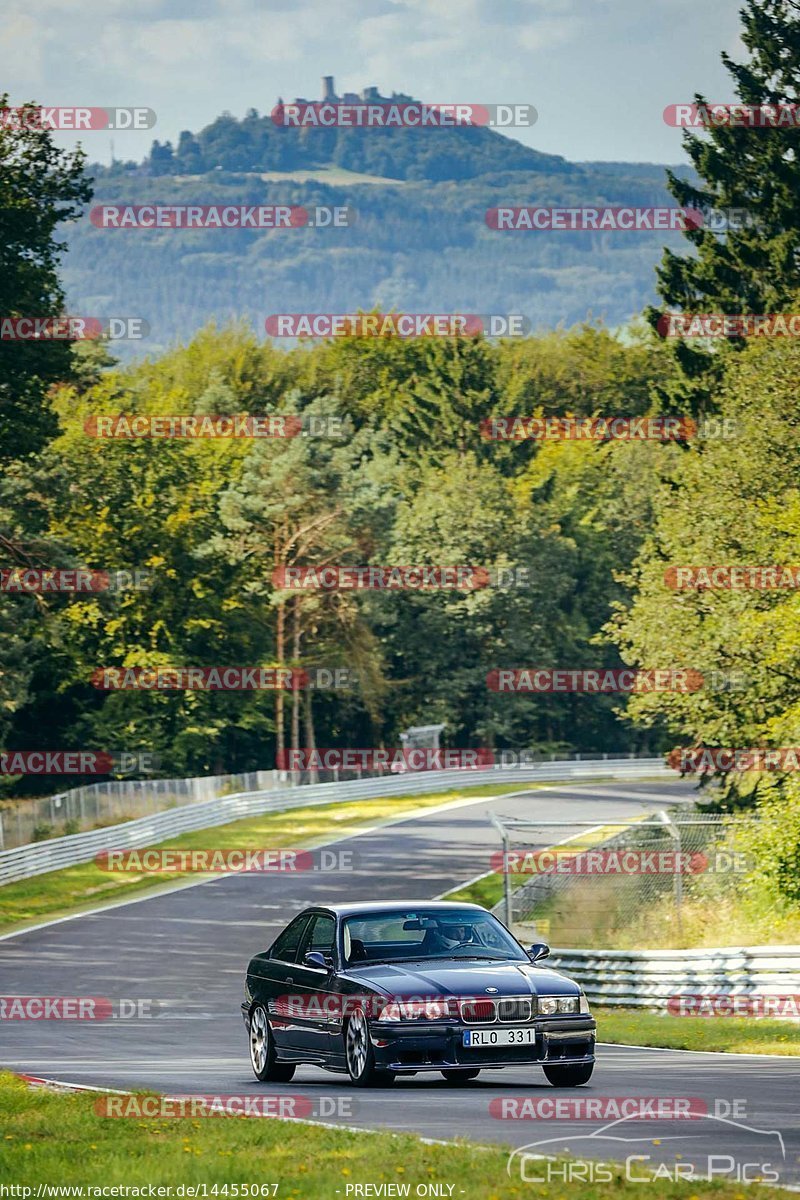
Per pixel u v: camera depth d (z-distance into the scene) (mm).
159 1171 35750
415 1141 38312
